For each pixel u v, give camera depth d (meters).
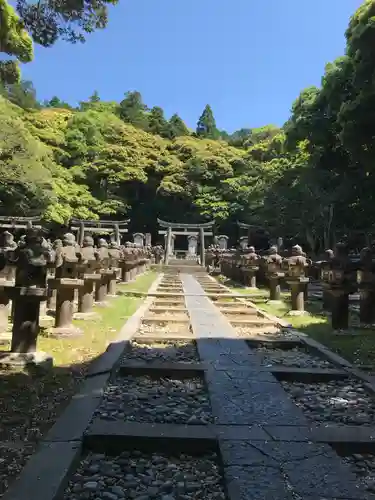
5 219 28.23
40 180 25.41
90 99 64.44
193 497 2.93
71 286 7.46
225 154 46.34
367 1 14.63
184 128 60.97
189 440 3.59
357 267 8.84
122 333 8.02
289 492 2.81
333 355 6.75
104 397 4.70
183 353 7.02
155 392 5.09
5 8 9.04
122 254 19.20
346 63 16.09
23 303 5.55
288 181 27.09
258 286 20.59
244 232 41.59
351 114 14.15
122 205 42.44
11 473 2.97
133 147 46.50
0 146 22.45
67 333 7.40
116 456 3.52
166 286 19.52
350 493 2.83
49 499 2.61
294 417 4.18
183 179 44.91
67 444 3.38
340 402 4.88
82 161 40.91
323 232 25.97
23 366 5.35
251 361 6.41
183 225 38.41
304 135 19.97
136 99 60.59
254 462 3.21
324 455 3.35
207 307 12.58
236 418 4.11
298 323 9.83
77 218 35.72
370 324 9.34
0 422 3.83
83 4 8.12
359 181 18.39
